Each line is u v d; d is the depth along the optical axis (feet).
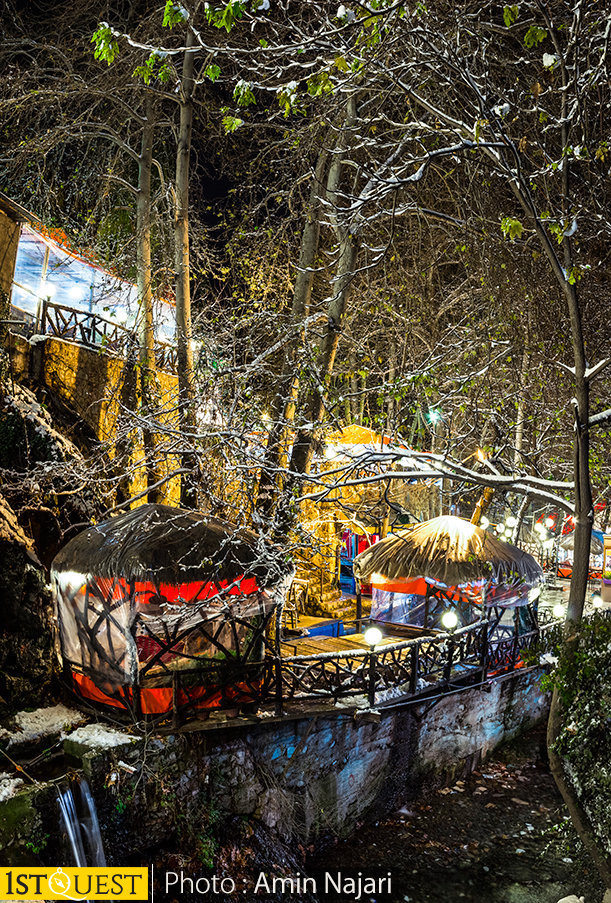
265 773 33.83
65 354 45.80
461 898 33.27
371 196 24.43
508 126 26.22
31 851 25.76
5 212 41.93
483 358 41.86
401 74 29.22
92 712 33.04
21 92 45.75
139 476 49.32
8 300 42.91
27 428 38.63
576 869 34.88
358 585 52.31
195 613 31.42
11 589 33.24
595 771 24.17
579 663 24.75
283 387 41.75
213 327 47.21
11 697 32.09
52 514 38.81
